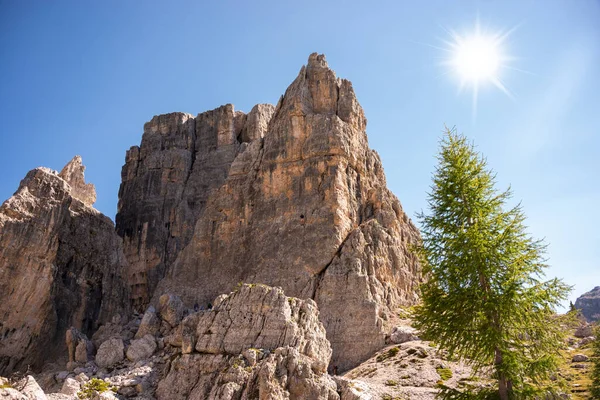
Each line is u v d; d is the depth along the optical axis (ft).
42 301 202.80
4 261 196.85
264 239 233.14
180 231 301.02
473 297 101.09
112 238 248.93
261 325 148.87
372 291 206.90
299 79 267.39
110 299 233.76
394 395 142.82
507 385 98.43
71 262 223.71
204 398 135.23
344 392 134.92
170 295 192.65
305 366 134.00
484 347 99.40
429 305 107.14
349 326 193.77
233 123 331.77
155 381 149.79
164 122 339.77
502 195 109.29
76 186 266.77
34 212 211.20
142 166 328.49
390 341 190.60
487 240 102.68
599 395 151.33
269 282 217.36
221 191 259.19
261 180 249.34
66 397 132.67
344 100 262.06
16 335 192.75
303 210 230.89
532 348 101.76
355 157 248.73
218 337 148.77
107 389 140.97
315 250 217.97
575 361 197.67
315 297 207.10
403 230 259.80
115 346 173.88
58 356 200.85
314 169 237.25
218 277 236.22
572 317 99.04
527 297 97.19
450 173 111.55
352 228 232.53
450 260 104.78
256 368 134.10
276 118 266.16
